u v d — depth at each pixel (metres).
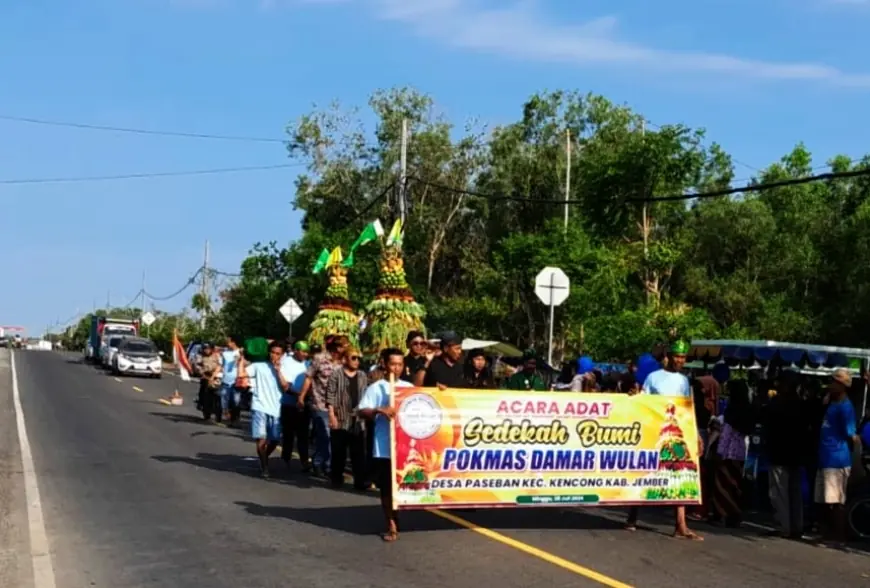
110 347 49.59
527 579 8.12
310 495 12.62
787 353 14.90
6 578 8.00
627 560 9.02
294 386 14.92
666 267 32.47
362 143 46.00
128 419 23.14
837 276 35.34
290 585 7.86
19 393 30.77
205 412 23.83
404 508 9.45
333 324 19.55
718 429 11.62
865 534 10.77
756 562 9.24
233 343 22.88
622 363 23.14
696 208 42.00
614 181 27.59
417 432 9.56
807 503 11.63
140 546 9.34
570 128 44.53
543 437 9.92
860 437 11.53
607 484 10.11
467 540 9.77
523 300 33.81
